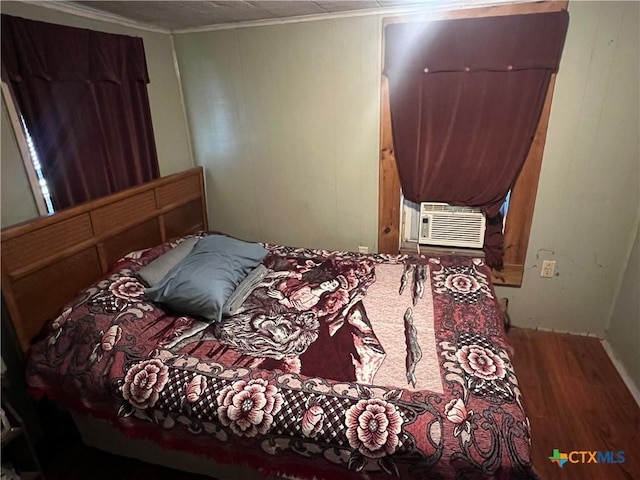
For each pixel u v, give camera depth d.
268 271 2.15
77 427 1.68
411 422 1.16
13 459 1.53
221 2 1.85
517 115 2.03
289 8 2.01
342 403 1.24
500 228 2.33
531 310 2.47
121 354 1.48
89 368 1.46
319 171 2.56
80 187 1.86
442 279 1.96
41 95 1.65
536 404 1.90
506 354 1.44
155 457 1.56
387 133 2.33
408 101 2.18
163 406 1.34
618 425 1.77
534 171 2.15
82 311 1.59
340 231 2.68
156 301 1.75
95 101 1.91
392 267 2.13
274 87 2.44
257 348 1.53
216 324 1.69
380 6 2.01
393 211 2.50
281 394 1.29
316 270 2.15
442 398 1.23
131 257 1.98
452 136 2.17
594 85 1.93
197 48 2.48
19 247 1.55
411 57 2.09
